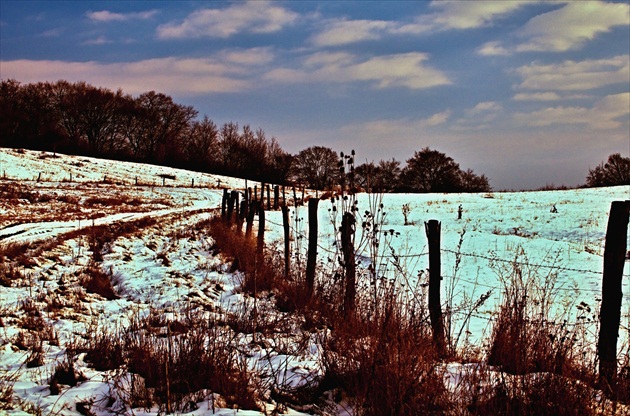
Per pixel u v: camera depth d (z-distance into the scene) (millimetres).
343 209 7750
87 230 20172
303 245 17656
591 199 37750
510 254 16844
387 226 24281
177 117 101250
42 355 6344
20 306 9352
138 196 44312
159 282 11969
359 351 5508
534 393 4758
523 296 6293
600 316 5535
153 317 8500
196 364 5531
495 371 5297
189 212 32531
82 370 5891
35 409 4762
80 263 14242
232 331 7605
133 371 5742
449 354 6305
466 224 27672
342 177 7496
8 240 17250
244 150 94562
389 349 5137
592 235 23656
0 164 52688
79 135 94375
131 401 5000
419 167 78125
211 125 99812
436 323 6629
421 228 23219
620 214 5406
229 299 10297
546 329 5824
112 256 15523
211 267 13648
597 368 5543
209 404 4934
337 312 8008
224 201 24438
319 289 9266
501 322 6148
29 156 61438
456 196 44750
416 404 4672
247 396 5117
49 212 29078
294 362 6184
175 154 92312
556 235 24156
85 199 38531
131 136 100062
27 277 11953
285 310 9242
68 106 91562
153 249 17625
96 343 6590
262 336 7309
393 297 6719
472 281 13312
